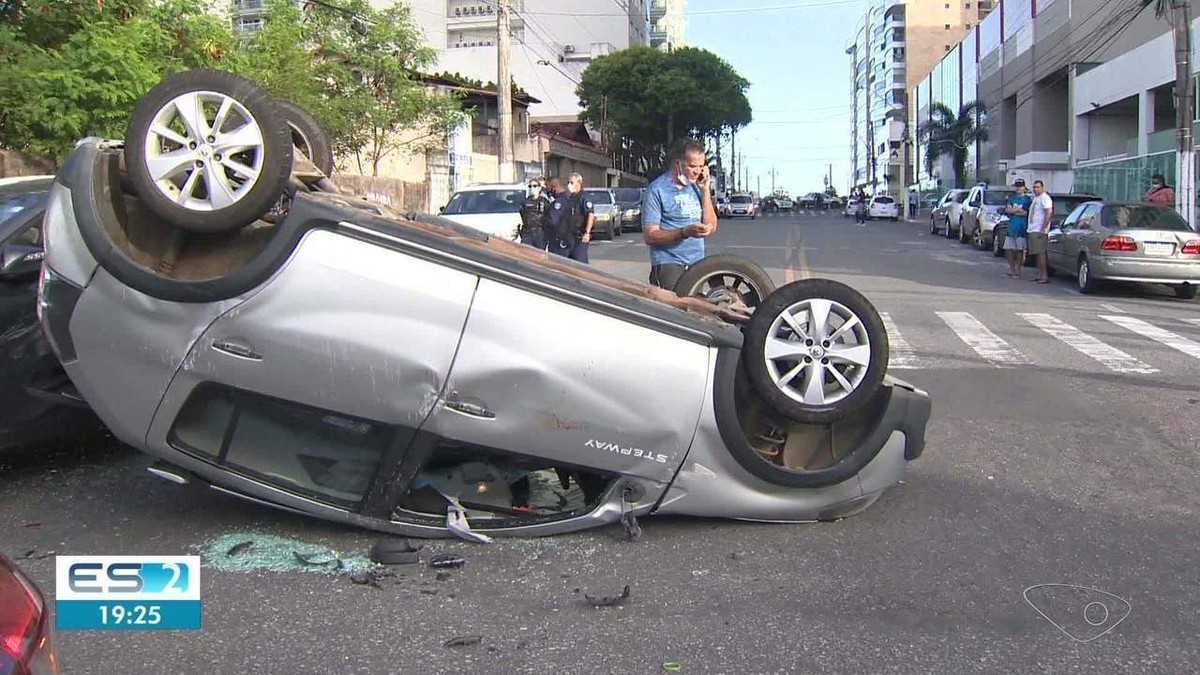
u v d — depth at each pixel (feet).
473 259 14.97
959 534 17.22
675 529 17.13
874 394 16.79
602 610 14.07
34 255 19.08
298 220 14.65
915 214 221.87
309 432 15.80
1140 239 50.26
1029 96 183.93
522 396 15.12
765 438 17.46
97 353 15.17
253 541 16.34
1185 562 16.06
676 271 23.89
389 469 15.64
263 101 14.88
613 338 15.39
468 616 13.83
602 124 211.41
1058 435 23.99
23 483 19.45
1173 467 21.31
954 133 247.09
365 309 14.76
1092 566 15.85
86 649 12.78
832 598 14.55
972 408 26.84
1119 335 38.81
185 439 15.64
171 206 14.88
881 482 17.48
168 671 12.28
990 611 14.17
